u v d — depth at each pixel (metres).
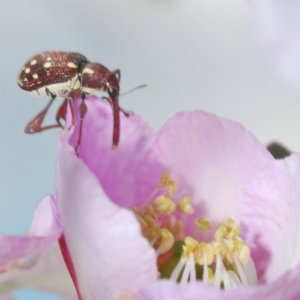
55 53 0.09
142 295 0.08
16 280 0.08
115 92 0.09
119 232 0.08
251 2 0.08
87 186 0.08
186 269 0.08
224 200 0.09
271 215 0.08
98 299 0.08
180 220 0.09
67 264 0.08
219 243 0.08
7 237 0.08
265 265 0.08
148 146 0.09
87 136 0.08
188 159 0.09
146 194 0.09
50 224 0.08
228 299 0.07
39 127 0.09
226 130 0.09
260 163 0.09
